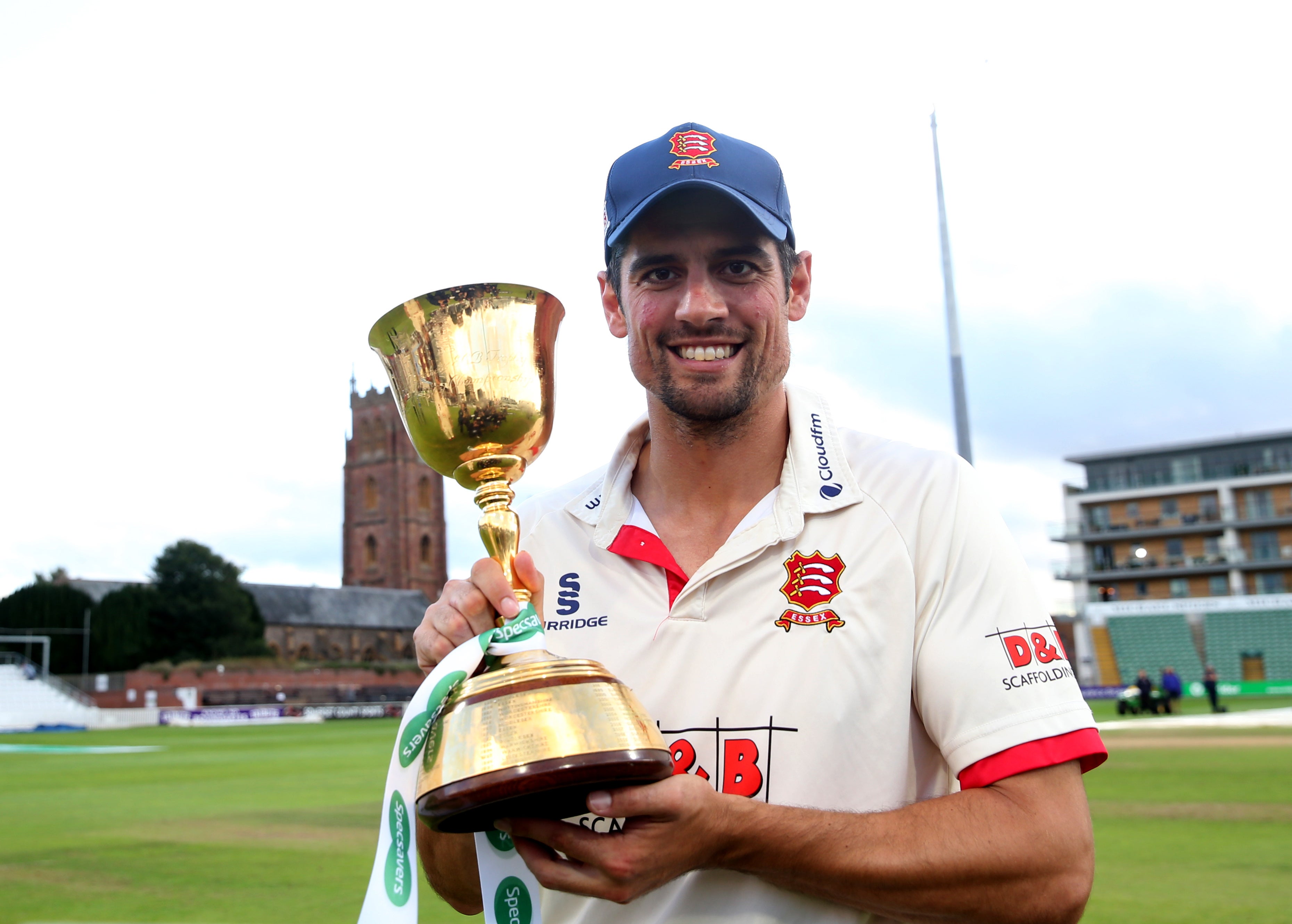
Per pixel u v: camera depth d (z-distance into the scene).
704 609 1.65
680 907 1.55
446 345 1.56
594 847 1.28
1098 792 9.77
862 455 1.79
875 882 1.41
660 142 1.67
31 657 73.06
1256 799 9.23
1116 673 56.91
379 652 98.62
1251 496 62.44
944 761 1.70
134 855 7.34
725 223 1.62
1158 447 64.81
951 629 1.60
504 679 1.33
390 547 109.75
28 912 5.36
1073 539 65.75
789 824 1.39
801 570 1.65
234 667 68.88
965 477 1.74
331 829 8.72
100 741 31.73
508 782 1.22
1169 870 5.80
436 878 1.76
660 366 1.67
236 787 13.13
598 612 1.75
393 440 111.81
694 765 1.58
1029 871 1.44
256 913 5.30
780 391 1.80
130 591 74.00
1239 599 55.47
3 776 15.91
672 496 1.79
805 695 1.58
